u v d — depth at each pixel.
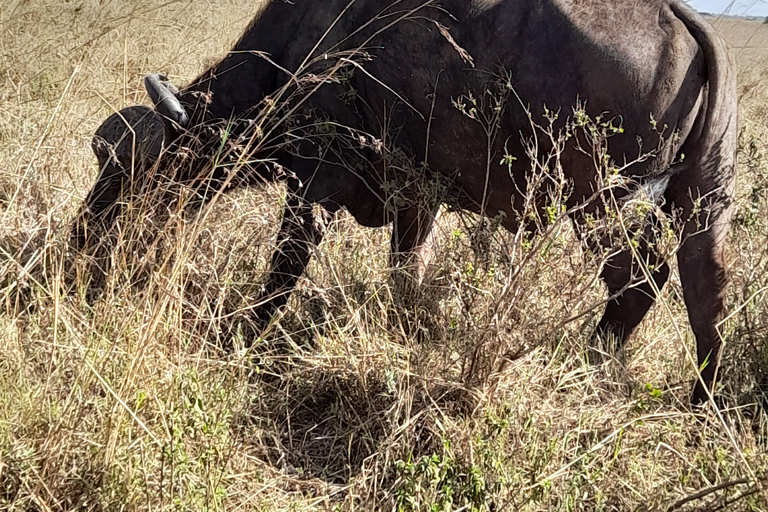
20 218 4.04
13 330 3.20
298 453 3.15
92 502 2.53
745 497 2.57
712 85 3.15
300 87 3.79
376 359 3.38
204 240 4.09
